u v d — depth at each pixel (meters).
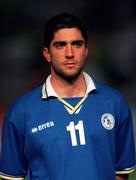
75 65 10.31
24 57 61.62
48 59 10.64
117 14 69.00
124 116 10.76
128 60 62.22
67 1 70.88
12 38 65.94
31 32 66.69
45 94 10.58
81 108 10.53
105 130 10.46
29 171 10.66
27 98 10.69
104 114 10.55
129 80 60.72
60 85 10.61
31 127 10.46
